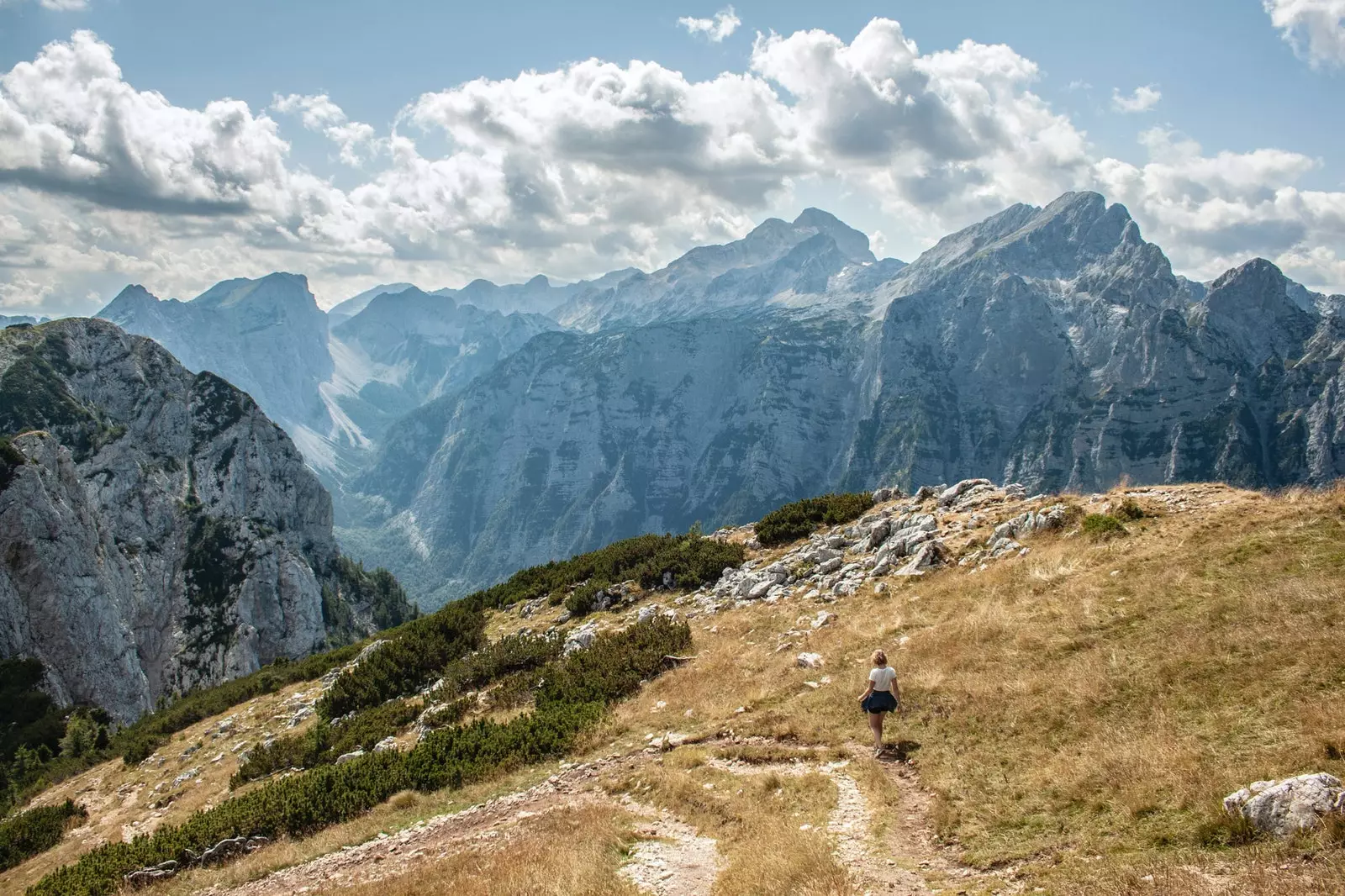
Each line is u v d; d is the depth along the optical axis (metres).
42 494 130.25
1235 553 21.62
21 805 50.09
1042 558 27.47
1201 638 17.81
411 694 41.31
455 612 49.66
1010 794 14.99
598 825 17.97
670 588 43.62
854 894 12.37
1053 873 11.72
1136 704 16.52
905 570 32.53
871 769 17.81
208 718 56.69
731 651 30.50
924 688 21.12
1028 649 21.11
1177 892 10.02
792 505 47.06
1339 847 9.92
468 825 21.52
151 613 167.25
